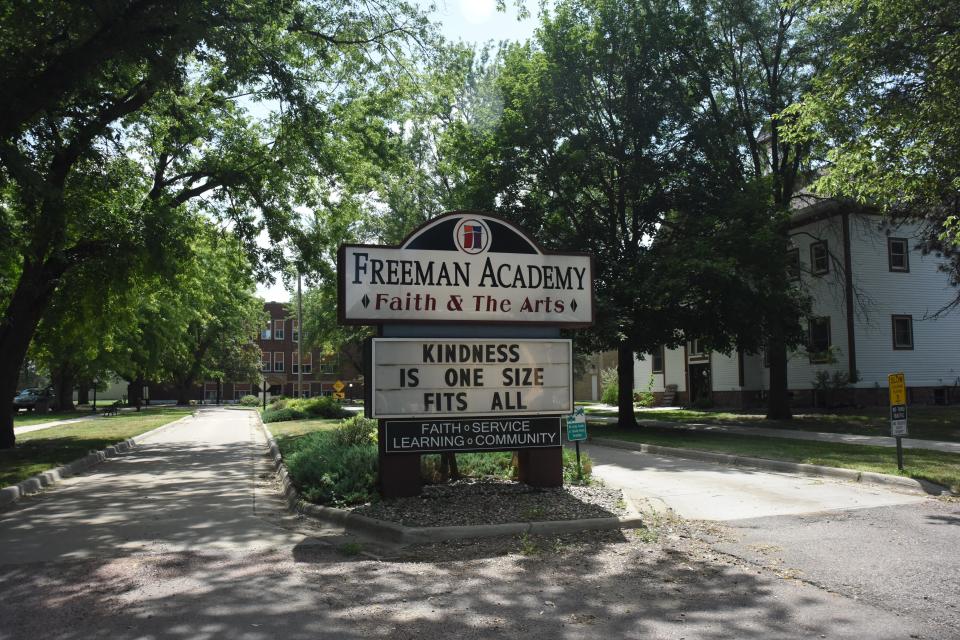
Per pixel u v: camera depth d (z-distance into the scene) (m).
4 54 11.12
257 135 20.39
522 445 9.42
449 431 9.13
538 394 9.45
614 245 24.03
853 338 28.45
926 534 7.57
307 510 9.11
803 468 12.74
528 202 24.33
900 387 11.45
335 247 21.83
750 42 25.97
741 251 20.98
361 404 58.22
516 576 6.10
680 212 24.61
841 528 7.89
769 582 5.86
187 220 18.42
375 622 4.96
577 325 9.73
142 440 22.81
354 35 17.30
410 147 28.36
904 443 16.31
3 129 11.00
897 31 14.30
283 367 83.06
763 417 27.78
